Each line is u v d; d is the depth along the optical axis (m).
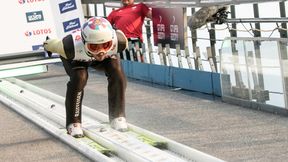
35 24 11.02
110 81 6.73
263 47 7.59
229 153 5.75
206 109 8.17
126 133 6.60
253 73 7.86
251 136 6.39
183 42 10.31
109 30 5.97
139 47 11.74
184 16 10.20
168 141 6.00
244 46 7.98
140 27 11.70
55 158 5.89
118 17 11.67
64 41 6.22
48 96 9.73
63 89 10.90
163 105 8.70
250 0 7.98
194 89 9.81
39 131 7.27
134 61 11.81
